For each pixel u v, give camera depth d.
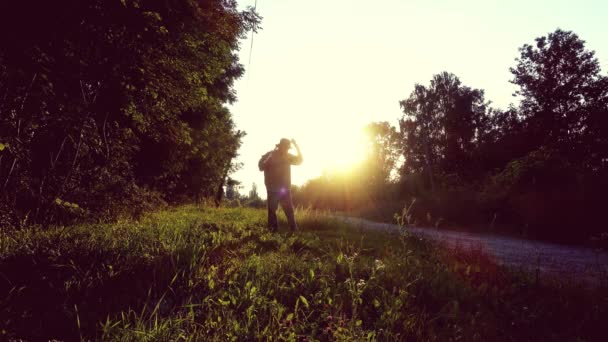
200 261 4.22
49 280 3.51
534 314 3.61
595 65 40.06
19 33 6.99
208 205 18.64
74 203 8.24
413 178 33.22
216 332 2.72
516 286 4.53
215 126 19.98
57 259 3.94
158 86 10.29
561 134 39.22
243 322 2.93
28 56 7.11
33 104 7.43
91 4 7.84
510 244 10.28
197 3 10.09
